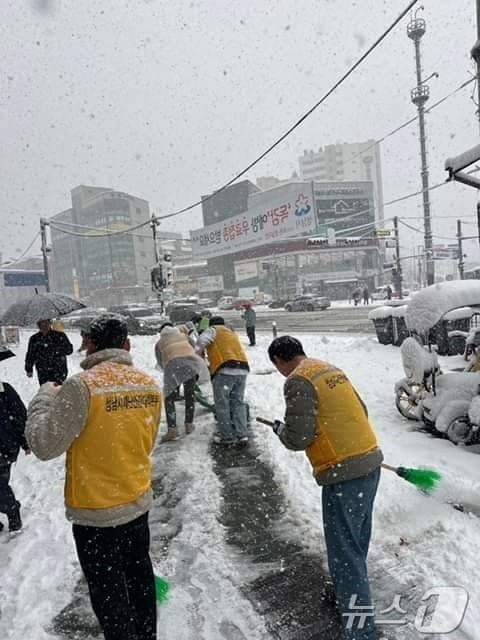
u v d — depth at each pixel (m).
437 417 5.60
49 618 3.00
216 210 70.69
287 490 4.54
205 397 8.05
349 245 52.28
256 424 6.59
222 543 3.72
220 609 2.98
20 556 3.68
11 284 29.03
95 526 2.32
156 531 4.01
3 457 3.99
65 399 2.32
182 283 79.25
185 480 4.95
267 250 62.78
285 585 3.18
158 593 3.03
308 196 14.71
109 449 2.35
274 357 3.02
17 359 16.95
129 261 82.31
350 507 2.61
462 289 5.84
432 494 3.94
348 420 2.67
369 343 13.63
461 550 3.36
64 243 90.31
